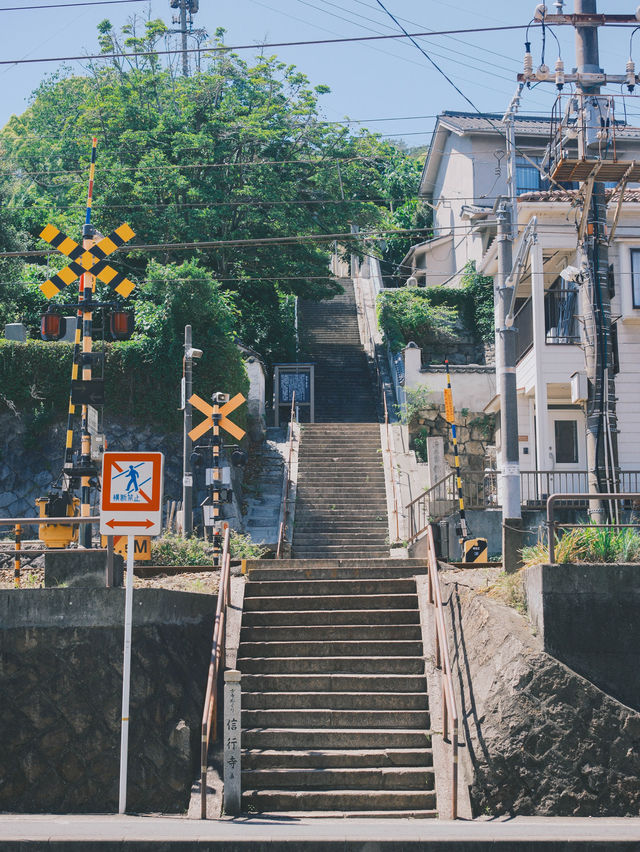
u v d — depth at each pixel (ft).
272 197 99.19
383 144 107.76
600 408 52.49
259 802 30.63
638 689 33.50
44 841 25.68
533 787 30.66
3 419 79.36
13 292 91.40
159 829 27.32
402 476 82.28
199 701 33.81
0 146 133.28
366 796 30.81
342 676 36.01
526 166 118.01
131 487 31.78
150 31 107.45
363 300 127.24
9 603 33.06
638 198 74.28
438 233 131.13
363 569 43.50
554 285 80.43
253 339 107.86
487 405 90.68
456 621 38.04
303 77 104.94
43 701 32.14
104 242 48.14
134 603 33.32
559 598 34.12
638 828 28.02
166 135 99.45
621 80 52.75
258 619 39.58
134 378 80.12
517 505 49.80
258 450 87.92
